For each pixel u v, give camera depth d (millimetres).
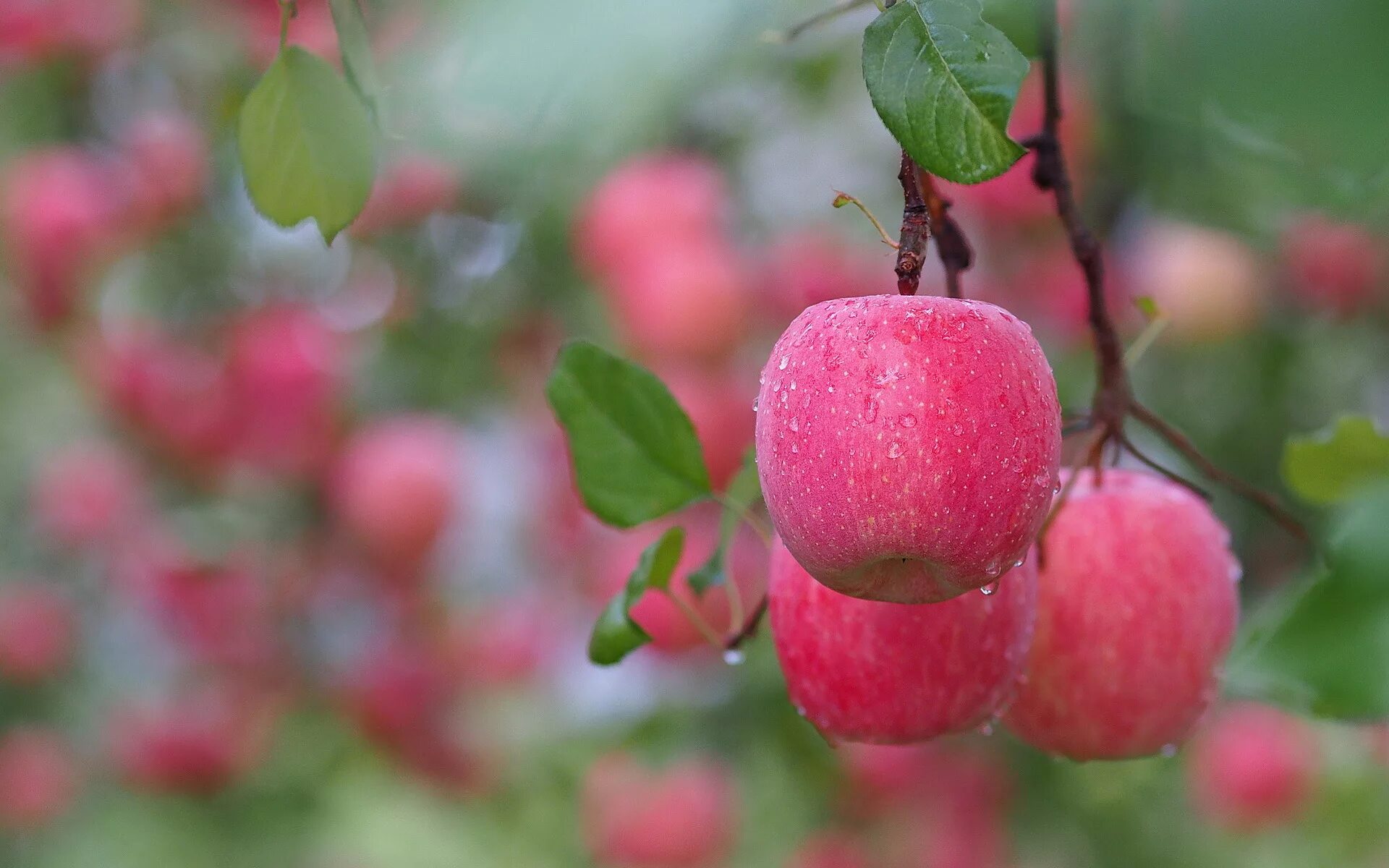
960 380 1139
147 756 2451
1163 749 1278
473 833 2574
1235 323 1984
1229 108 818
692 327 1729
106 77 2232
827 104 1919
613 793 2184
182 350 2357
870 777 2129
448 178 1952
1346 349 2084
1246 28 781
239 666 2473
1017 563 1161
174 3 2094
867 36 1104
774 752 2127
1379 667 1040
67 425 2697
